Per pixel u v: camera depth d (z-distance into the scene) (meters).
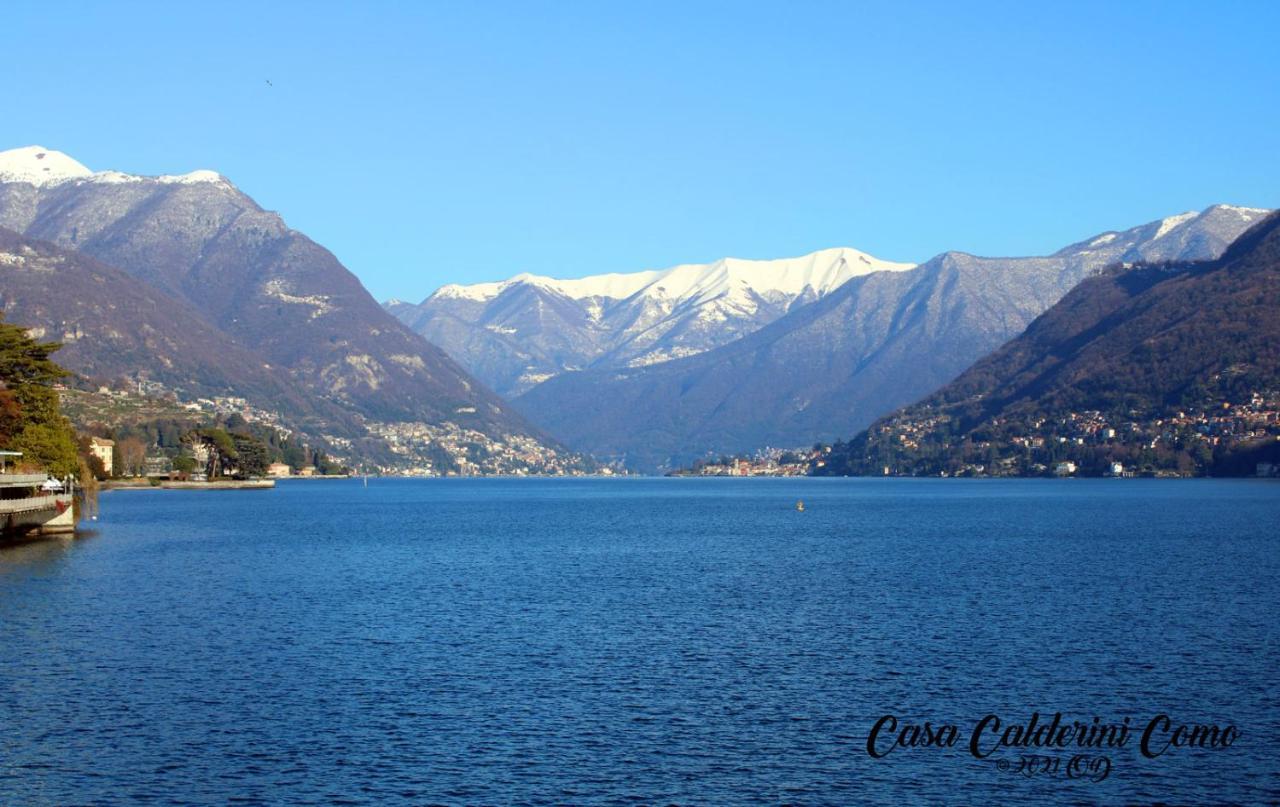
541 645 70.19
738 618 80.56
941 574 107.19
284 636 72.62
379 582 101.19
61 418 160.50
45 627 74.62
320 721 52.78
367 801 43.34
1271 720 53.81
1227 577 103.25
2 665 63.16
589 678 61.31
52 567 108.06
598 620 79.69
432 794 44.06
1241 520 188.75
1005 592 93.62
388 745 49.50
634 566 117.12
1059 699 57.25
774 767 47.47
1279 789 45.69
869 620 79.50
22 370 152.12
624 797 44.03
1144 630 75.06
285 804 42.97
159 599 87.81
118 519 187.25
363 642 70.81
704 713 54.62
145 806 42.72
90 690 57.78
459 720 53.22
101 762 47.12
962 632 74.62
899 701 56.88
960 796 44.81
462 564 118.81
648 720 53.47
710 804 43.56
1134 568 111.19
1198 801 44.56
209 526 174.62
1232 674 62.25
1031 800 44.50
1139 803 44.34
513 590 96.06
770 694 58.09
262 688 58.59
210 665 63.69
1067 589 95.19
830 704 56.28
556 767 47.09
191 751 48.50
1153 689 59.09
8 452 137.12
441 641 71.38
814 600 89.50
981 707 55.91
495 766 47.09
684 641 71.62
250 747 49.09
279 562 118.25
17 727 51.44
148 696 56.75
